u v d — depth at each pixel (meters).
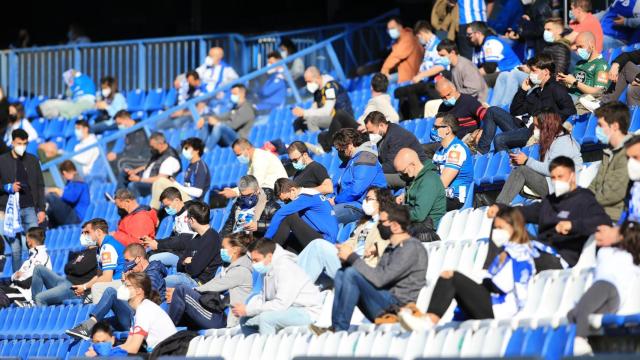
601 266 19.17
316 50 45.09
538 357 16.59
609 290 18.80
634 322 18.00
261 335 23.09
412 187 25.69
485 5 41.59
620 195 21.83
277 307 23.39
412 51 42.72
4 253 36.91
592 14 36.25
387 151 29.56
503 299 20.33
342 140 29.14
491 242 21.42
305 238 26.62
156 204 35.16
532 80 29.58
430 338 19.61
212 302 26.39
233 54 49.06
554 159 21.61
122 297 25.75
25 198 36.06
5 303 33.22
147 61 49.81
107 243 30.64
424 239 25.11
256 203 29.16
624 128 22.09
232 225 30.16
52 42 66.06
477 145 30.66
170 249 30.48
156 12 65.25
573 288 19.97
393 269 21.16
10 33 66.12
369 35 47.09
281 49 46.31
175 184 35.22
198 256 28.73
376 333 20.52
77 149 44.16
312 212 27.06
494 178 28.89
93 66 50.81
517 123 30.31
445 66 38.56
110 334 27.30
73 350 29.53
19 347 31.59
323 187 29.06
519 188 24.88
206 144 41.97
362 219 25.78
